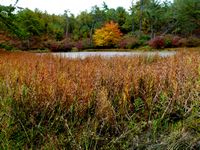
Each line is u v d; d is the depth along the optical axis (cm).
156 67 473
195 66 457
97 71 430
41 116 304
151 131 292
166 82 385
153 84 374
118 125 298
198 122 298
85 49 5388
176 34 5403
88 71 443
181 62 525
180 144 269
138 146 272
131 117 315
